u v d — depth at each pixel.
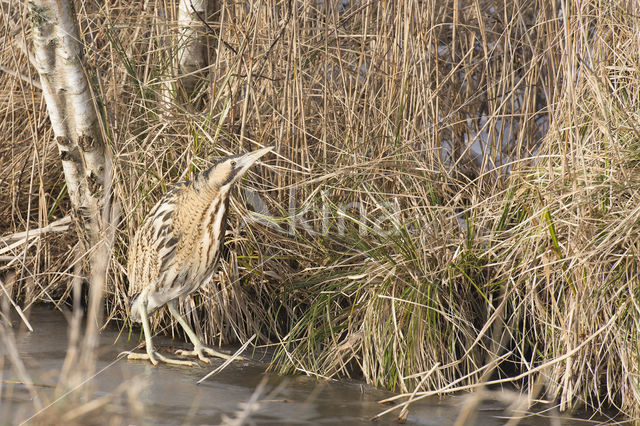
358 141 10.59
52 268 10.56
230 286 9.60
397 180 10.28
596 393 7.93
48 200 11.26
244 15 11.09
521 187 9.42
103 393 7.06
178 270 8.50
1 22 11.98
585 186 8.27
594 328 8.07
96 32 11.61
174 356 8.72
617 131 8.78
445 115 11.67
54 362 7.95
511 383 8.55
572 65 9.02
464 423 7.13
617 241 7.77
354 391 7.90
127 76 11.01
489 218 9.55
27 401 6.59
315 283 9.50
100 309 9.79
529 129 10.87
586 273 8.09
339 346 8.57
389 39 11.06
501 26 13.49
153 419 6.46
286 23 10.02
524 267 8.71
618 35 9.80
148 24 10.79
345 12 12.01
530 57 12.95
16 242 10.54
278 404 7.23
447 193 10.41
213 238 8.48
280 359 8.71
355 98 10.69
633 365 7.73
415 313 8.32
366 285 9.02
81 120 9.57
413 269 8.81
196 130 9.97
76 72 9.34
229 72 9.94
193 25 11.11
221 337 9.48
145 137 10.34
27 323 9.17
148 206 9.80
